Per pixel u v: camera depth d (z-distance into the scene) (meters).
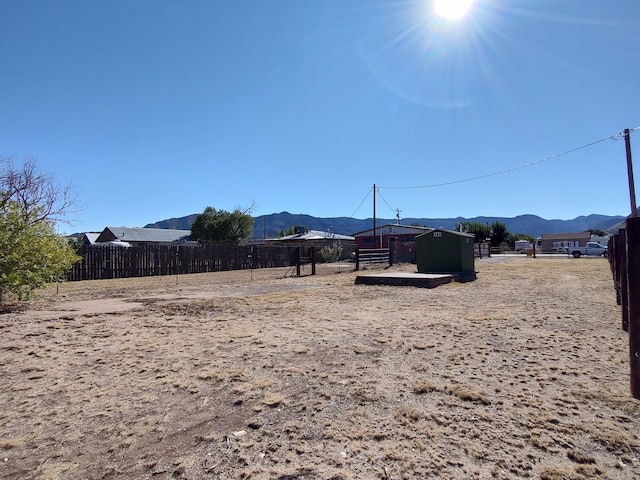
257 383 3.68
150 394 3.47
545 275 15.04
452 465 2.31
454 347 4.85
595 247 36.09
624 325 5.16
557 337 5.29
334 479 2.19
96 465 2.40
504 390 3.45
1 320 6.80
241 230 48.28
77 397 3.43
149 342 5.26
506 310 7.41
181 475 2.27
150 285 13.52
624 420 2.85
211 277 17.27
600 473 2.22
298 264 17.39
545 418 2.89
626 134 15.26
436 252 15.61
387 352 4.67
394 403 3.20
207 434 2.74
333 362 4.30
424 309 7.70
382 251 24.86
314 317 6.97
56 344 5.18
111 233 49.28
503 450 2.47
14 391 3.58
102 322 6.65
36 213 8.69
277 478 2.21
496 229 61.72
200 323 6.54
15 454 2.54
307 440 2.63
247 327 6.18
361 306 8.18
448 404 3.17
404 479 2.18
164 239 52.47
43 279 8.49
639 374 2.59
